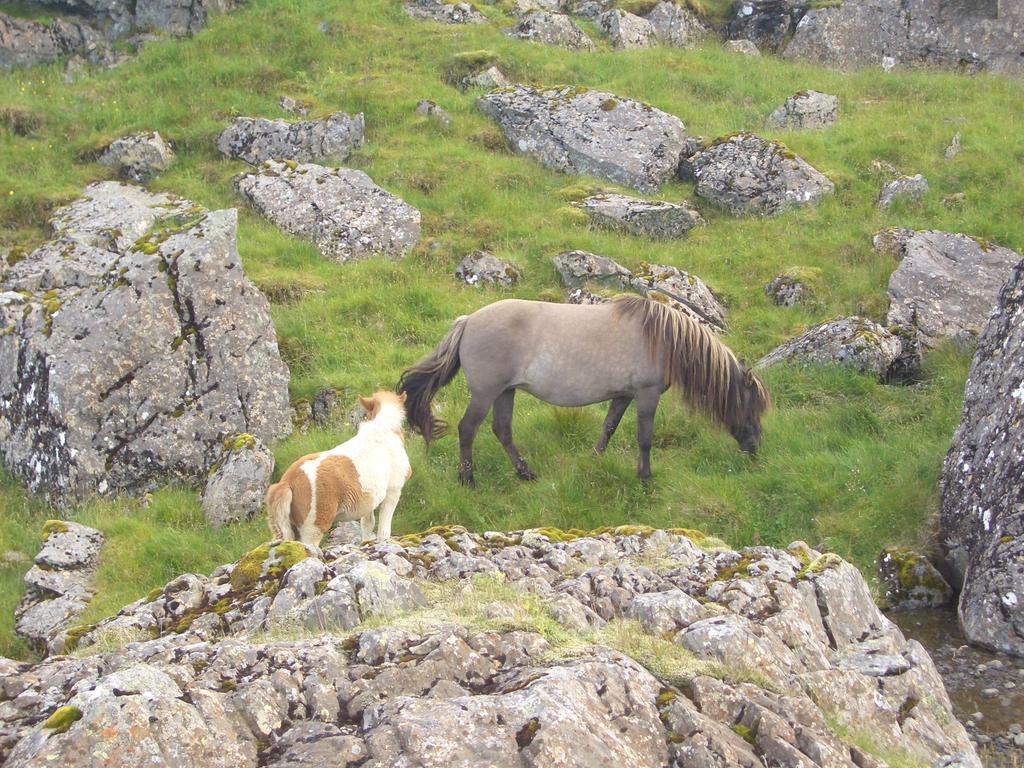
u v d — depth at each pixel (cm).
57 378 1195
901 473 1119
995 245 1683
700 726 525
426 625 600
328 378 1385
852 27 2827
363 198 1844
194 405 1247
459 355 1189
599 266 1650
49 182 1969
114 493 1205
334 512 889
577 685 519
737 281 1709
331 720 516
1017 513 920
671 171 2066
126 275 1255
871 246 1748
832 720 591
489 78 2386
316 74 2433
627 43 2758
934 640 918
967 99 2436
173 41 2520
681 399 1170
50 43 2475
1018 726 767
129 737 459
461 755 466
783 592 699
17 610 980
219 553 1056
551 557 759
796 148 2098
